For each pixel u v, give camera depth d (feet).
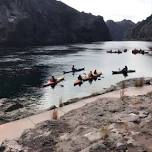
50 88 122.42
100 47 423.64
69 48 383.65
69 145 27.63
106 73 166.30
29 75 157.99
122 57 271.90
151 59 256.73
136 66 205.26
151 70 185.78
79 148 26.76
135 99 41.47
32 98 103.71
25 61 223.10
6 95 109.40
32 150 27.71
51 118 40.63
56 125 33.35
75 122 34.04
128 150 24.88
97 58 257.14
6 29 404.36
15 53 289.94
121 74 164.14
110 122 32.19
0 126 38.40
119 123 31.30
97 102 41.16
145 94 47.70
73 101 56.75
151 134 27.89
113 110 36.63
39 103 95.61
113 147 25.52
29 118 41.37
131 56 283.79
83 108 39.47
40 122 36.14
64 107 46.39
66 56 269.03
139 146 25.45
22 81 140.36
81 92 114.62
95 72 151.84
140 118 32.58
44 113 43.52
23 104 93.50
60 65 202.69
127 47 435.94
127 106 37.83
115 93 53.98
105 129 28.63
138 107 37.01
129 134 27.96
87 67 195.00
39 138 29.99
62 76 154.40
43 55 273.54
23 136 31.71
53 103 96.17
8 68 184.44
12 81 140.36
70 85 128.47
